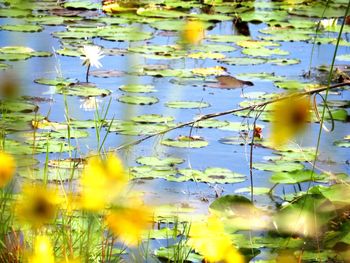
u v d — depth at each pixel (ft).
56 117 30.73
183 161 27.20
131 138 28.84
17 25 44.86
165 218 22.98
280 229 22.59
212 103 33.24
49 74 36.01
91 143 28.09
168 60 39.55
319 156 27.78
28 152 26.61
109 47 41.45
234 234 22.39
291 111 18.15
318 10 51.98
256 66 39.19
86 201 15.87
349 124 30.78
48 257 16.65
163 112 31.99
